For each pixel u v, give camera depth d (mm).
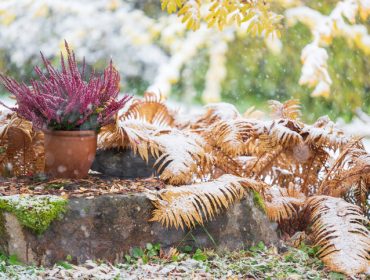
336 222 2809
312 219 2879
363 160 2971
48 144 2846
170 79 5301
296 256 2785
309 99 5504
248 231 2842
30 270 2512
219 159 3088
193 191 2770
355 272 2635
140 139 2934
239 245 2824
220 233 2799
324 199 2932
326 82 4574
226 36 5328
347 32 4871
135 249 2699
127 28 6004
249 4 3248
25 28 6422
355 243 2729
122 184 2852
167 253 2732
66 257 2611
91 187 2787
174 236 2758
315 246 2816
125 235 2688
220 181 2852
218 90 5086
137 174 2988
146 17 6090
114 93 2857
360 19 5074
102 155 3014
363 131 5414
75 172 2859
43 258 2590
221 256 2783
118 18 6293
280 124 3018
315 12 5207
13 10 6449
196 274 2598
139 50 6223
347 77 5375
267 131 3000
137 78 6285
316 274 2656
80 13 6398
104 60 6262
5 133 2979
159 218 2699
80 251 2627
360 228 2857
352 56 5316
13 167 3096
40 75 2859
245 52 5363
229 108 3355
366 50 4953
